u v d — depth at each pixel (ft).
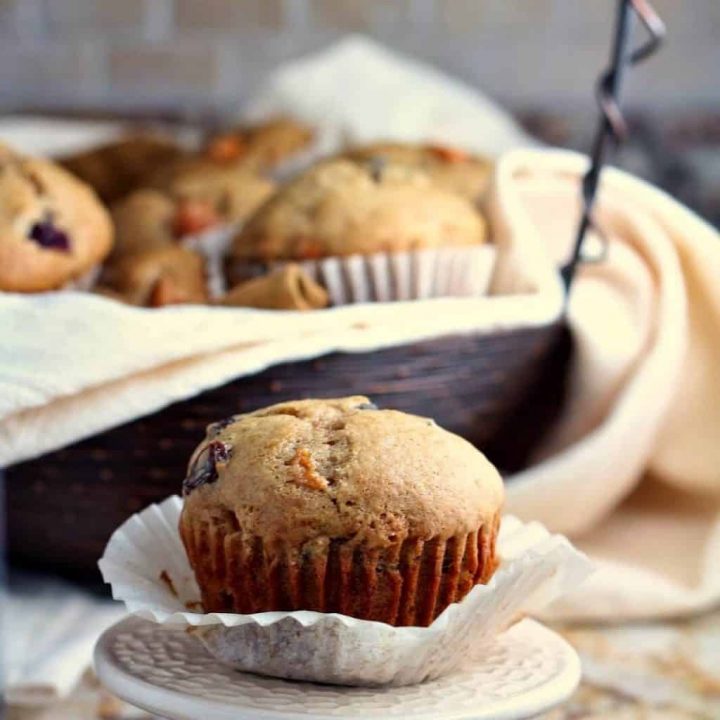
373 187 2.12
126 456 1.85
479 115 3.31
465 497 1.44
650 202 2.21
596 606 2.05
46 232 2.02
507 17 3.81
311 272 2.04
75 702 1.78
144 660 1.43
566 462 2.06
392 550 1.42
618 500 2.20
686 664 1.94
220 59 3.89
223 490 1.44
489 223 2.11
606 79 2.01
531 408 2.11
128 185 2.92
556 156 2.20
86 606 1.94
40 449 1.75
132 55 3.89
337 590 1.43
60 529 1.92
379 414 1.48
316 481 1.43
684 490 2.28
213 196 2.48
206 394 1.81
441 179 2.41
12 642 1.83
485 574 1.47
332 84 3.26
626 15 1.98
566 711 1.80
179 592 1.49
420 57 3.85
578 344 2.15
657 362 2.11
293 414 1.49
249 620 1.38
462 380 1.94
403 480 1.43
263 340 1.80
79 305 1.77
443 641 1.40
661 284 2.16
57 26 3.88
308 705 1.37
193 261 2.13
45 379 1.73
